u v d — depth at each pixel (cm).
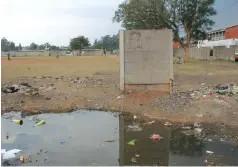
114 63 3625
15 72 2319
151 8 3772
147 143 756
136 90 1262
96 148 722
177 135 808
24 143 752
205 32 4284
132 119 970
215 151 692
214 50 4366
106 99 1204
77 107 1112
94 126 905
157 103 1103
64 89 1420
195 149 710
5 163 622
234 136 784
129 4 3850
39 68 2784
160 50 1234
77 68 2795
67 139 786
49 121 959
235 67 2836
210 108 1009
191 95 1198
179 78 1903
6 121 953
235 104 1042
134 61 1245
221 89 1278
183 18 3966
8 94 1241
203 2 3916
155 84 1251
